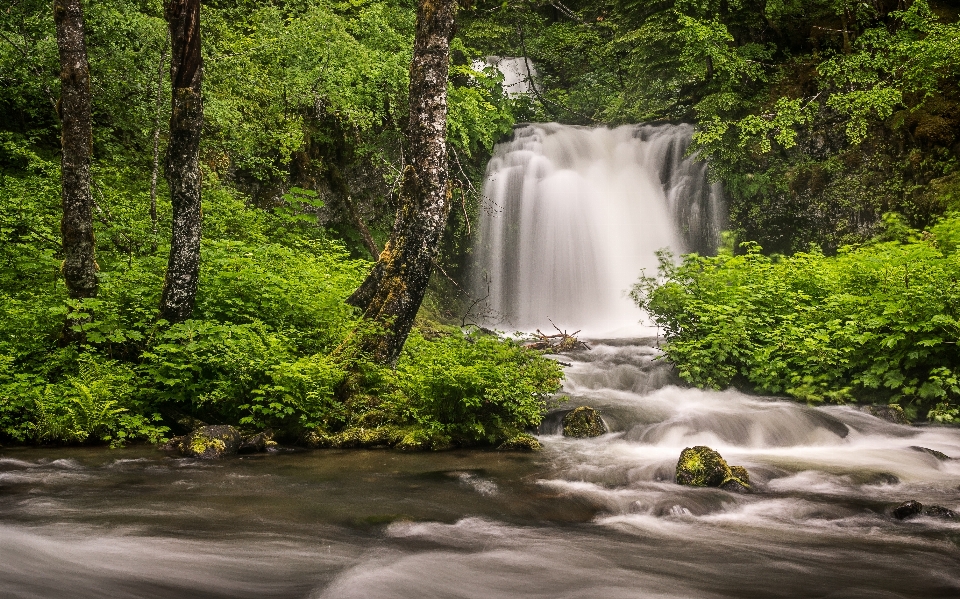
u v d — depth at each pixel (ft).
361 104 51.29
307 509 21.07
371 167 56.59
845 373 37.96
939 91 55.47
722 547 18.79
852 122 55.57
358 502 21.88
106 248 37.01
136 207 39.47
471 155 61.87
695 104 70.44
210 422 30.73
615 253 63.67
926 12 56.90
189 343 30.35
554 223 63.82
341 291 36.06
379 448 29.50
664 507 21.85
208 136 47.83
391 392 31.73
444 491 23.24
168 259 31.73
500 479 24.72
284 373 29.63
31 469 24.99
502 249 63.36
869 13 65.41
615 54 86.63
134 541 18.02
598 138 69.97
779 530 20.27
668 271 45.44
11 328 30.81
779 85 66.44
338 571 16.56
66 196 30.14
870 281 40.40
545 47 86.99
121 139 45.52
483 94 61.31
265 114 49.39
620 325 60.90
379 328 31.73
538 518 20.94
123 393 29.84
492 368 31.09
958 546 18.93
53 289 32.68
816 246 48.03
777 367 37.93
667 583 16.40
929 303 35.29
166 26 40.68
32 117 43.91
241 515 20.39
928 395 34.58
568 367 41.55
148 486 23.22
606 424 32.50
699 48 65.36
